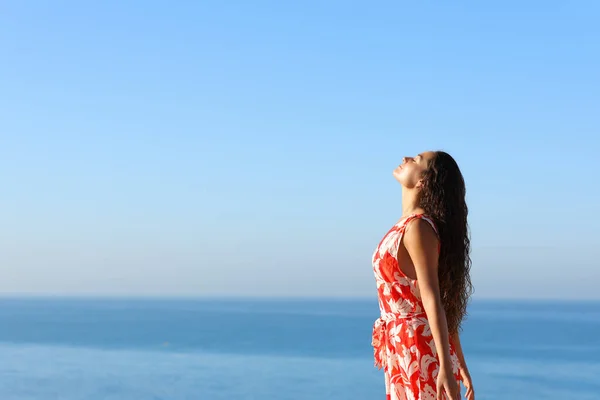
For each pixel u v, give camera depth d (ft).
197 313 568.41
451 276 11.64
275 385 136.36
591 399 118.73
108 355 196.34
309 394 124.47
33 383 139.95
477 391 129.39
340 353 200.95
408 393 11.32
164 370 160.97
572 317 508.53
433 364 11.25
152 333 290.97
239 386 135.03
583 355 192.44
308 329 320.91
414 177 11.94
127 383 139.23
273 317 473.26
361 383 138.92
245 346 226.17
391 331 11.63
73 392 127.34
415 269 11.34
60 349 216.54
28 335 282.36
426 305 11.10
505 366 166.91
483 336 281.33
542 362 174.70
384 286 11.71
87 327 343.46
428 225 11.36
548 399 119.55
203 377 148.36
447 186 11.76
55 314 542.98
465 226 11.89
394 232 11.59
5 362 180.14
